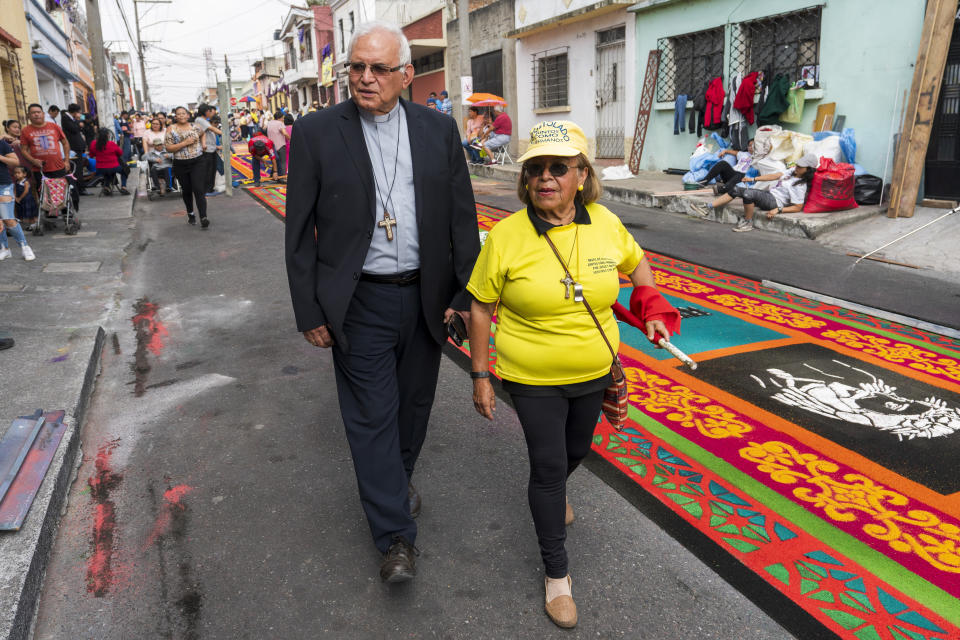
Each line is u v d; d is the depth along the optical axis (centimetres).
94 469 347
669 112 1330
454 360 490
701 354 493
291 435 382
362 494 259
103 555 280
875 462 346
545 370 235
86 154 1502
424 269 265
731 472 337
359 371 265
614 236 241
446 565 274
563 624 239
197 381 459
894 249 773
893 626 238
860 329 543
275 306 624
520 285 230
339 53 3769
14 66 1471
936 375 454
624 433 377
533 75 1742
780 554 276
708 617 244
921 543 282
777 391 430
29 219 1005
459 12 1672
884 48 930
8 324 549
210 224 1050
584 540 287
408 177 261
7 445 331
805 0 1029
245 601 254
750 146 1063
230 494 325
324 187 252
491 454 361
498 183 1468
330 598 256
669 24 1299
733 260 761
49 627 240
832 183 884
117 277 732
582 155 221
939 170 877
